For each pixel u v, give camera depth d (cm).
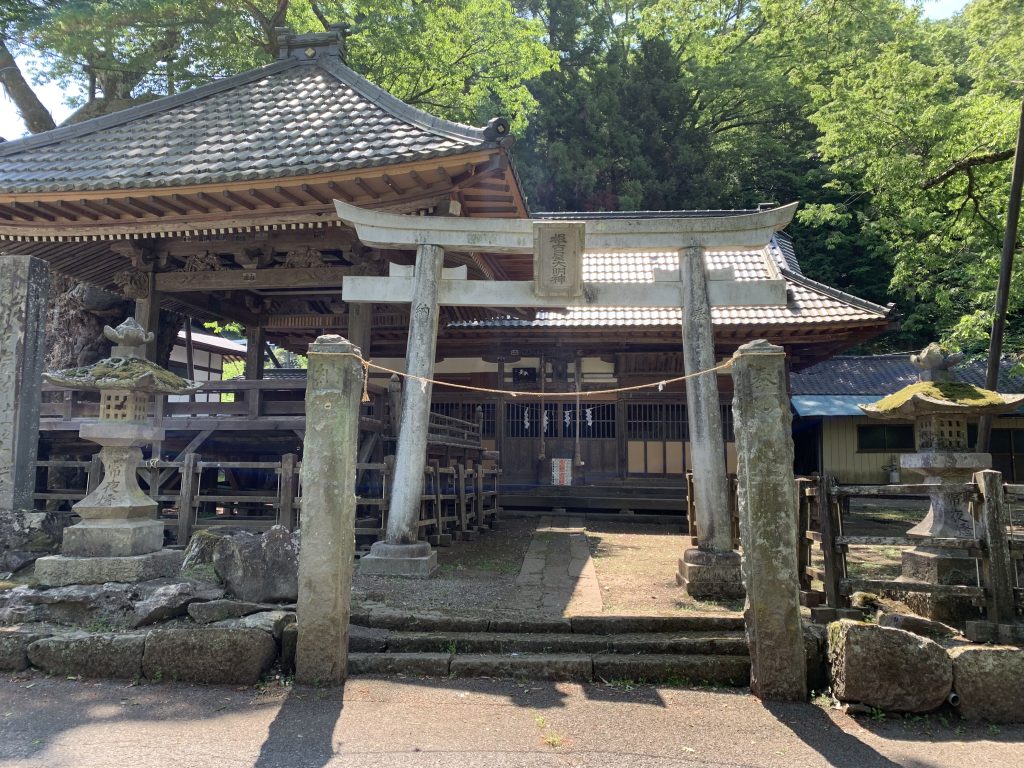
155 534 598
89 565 540
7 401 722
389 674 471
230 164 831
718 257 1653
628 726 393
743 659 468
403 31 1653
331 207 850
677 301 715
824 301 1356
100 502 572
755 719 404
